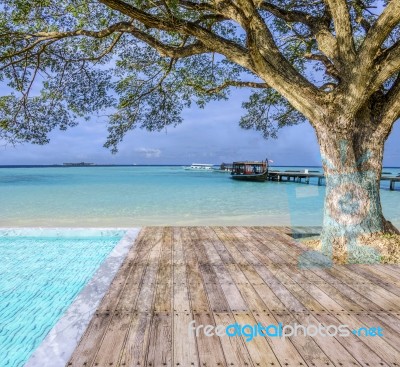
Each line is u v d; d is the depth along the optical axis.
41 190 26.84
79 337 2.87
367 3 8.08
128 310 3.42
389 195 23.89
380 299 3.73
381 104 5.88
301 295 3.85
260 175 42.00
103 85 8.77
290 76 5.89
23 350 3.26
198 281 4.32
